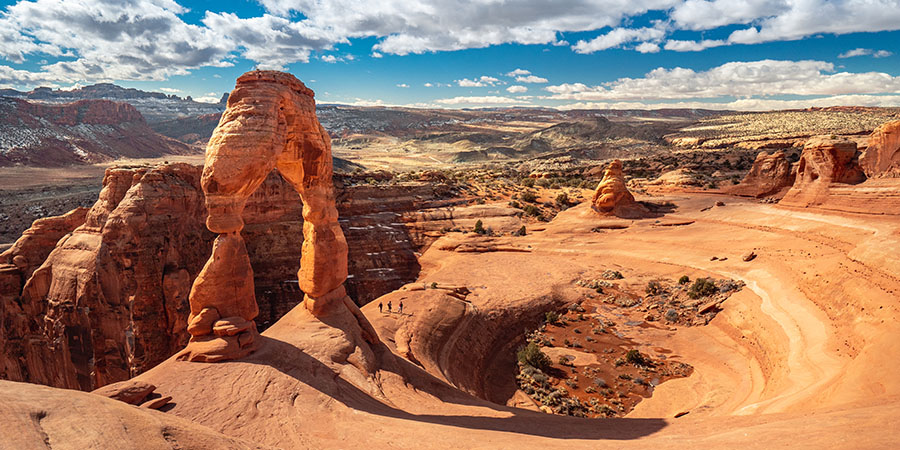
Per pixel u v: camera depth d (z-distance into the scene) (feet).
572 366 116.47
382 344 87.45
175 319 146.20
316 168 81.30
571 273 185.68
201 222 170.40
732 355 110.83
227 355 61.57
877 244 94.32
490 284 172.65
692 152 567.18
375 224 246.68
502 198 303.89
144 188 151.33
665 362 116.37
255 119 66.49
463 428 49.49
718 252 177.37
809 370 77.30
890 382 51.62
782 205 194.90
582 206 268.62
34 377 149.48
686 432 45.21
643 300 158.71
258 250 206.08
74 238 152.15
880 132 187.32
